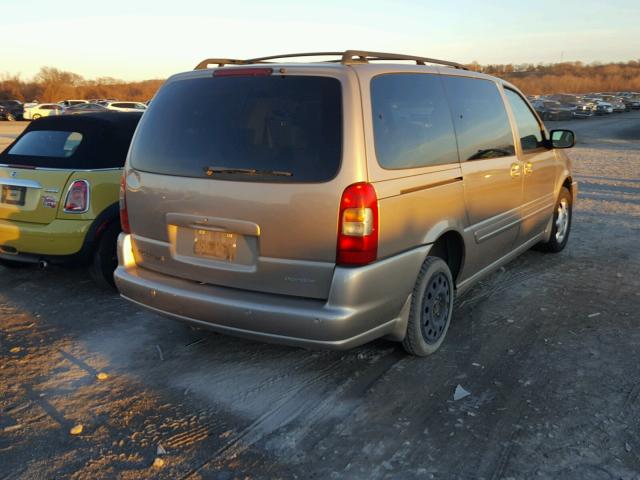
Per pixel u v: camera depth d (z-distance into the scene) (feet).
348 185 9.97
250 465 9.23
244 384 11.79
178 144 11.54
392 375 12.05
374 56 11.60
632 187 39.17
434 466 9.12
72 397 11.35
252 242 10.69
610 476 8.83
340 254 10.09
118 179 16.84
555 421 10.28
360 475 8.94
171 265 11.87
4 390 11.61
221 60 12.84
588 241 23.36
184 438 9.97
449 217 12.62
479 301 16.30
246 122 10.82
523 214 16.93
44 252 16.37
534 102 157.48
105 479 8.92
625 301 16.30
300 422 10.39
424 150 11.88
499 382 11.72
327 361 12.73
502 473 8.92
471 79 14.66
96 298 16.99
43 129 17.90
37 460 9.37
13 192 16.75
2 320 15.26
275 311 10.32
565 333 14.11
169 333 14.42
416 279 11.85
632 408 10.71
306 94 10.48
